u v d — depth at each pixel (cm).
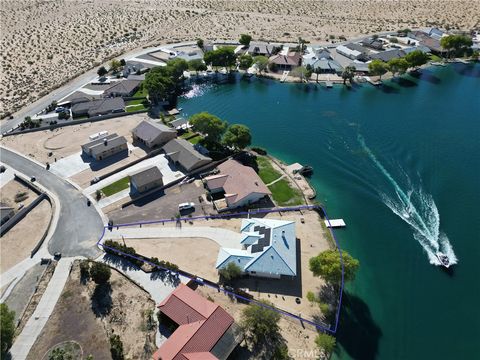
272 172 11806
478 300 8062
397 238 9519
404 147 12888
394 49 19938
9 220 10062
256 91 17500
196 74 19288
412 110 15225
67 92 17338
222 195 10875
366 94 16762
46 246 9362
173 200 10744
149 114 15512
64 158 12706
